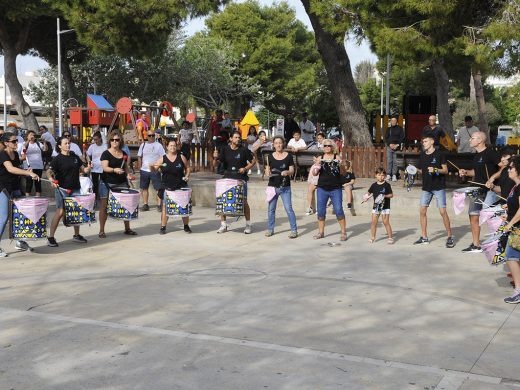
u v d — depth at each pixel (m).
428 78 49.75
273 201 12.03
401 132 17.47
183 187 12.42
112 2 20.39
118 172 11.79
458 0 13.25
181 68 44.69
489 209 8.95
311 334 6.41
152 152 15.40
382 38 14.14
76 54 38.28
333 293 8.01
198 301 7.64
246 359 5.69
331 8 15.16
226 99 53.06
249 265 9.66
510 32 12.63
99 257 10.24
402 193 14.94
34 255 10.36
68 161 10.96
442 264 9.67
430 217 14.30
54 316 7.02
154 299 7.73
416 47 13.90
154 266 9.61
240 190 12.20
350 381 5.18
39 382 5.16
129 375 5.31
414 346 6.05
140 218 14.33
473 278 8.79
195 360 5.66
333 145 11.52
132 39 22.22
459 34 14.02
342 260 9.98
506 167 8.84
